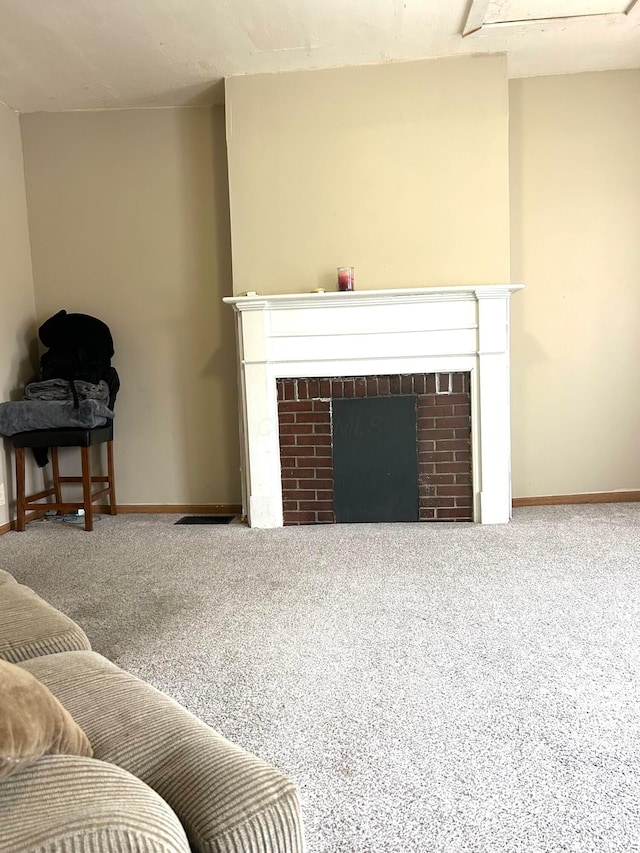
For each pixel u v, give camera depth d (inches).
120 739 31.2
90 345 155.1
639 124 151.4
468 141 142.5
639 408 157.5
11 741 21.4
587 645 80.9
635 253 154.3
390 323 143.1
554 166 153.4
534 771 56.7
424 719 65.7
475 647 81.4
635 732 62.1
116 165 161.8
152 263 163.0
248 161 146.9
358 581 107.3
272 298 141.9
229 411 163.8
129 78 144.1
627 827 49.4
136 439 167.2
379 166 144.6
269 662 79.4
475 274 144.7
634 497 158.7
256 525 148.2
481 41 133.7
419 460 145.6
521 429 158.6
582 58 143.5
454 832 49.6
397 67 142.1
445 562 115.8
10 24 119.4
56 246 165.0
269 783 27.0
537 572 108.3
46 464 166.4
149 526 152.4
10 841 20.1
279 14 119.1
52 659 41.7
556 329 156.4
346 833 49.8
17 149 161.8
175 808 27.0
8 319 157.2
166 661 80.5
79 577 115.0
